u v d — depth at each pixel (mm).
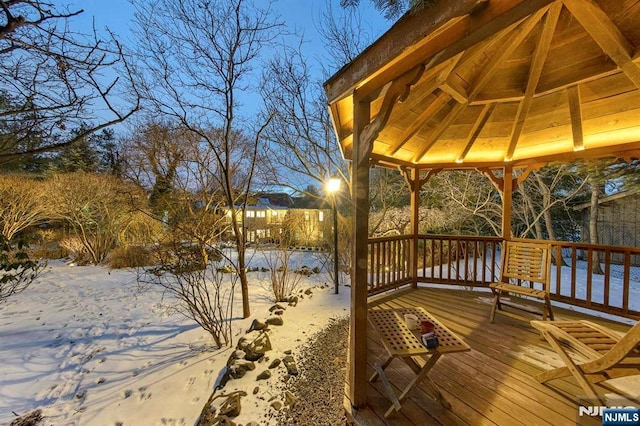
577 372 1644
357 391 1693
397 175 8188
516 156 3795
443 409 1646
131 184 8977
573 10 1708
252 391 2402
